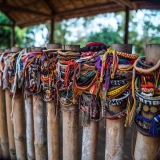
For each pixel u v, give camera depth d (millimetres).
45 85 1233
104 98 933
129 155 1992
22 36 14398
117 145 993
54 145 1314
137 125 883
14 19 7996
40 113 1392
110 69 904
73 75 1045
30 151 1535
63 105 1149
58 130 1309
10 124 1697
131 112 885
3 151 1834
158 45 823
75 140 1198
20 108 1572
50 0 6645
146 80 824
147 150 896
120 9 5699
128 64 904
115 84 903
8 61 1487
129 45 977
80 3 6203
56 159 1335
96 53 1005
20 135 1598
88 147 1113
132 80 866
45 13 7234
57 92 1148
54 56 1183
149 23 13039
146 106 843
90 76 986
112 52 911
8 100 1667
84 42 15742
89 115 1054
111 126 990
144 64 832
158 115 825
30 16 7633
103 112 983
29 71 1314
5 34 12680
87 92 1027
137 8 5184
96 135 1113
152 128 831
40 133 1410
